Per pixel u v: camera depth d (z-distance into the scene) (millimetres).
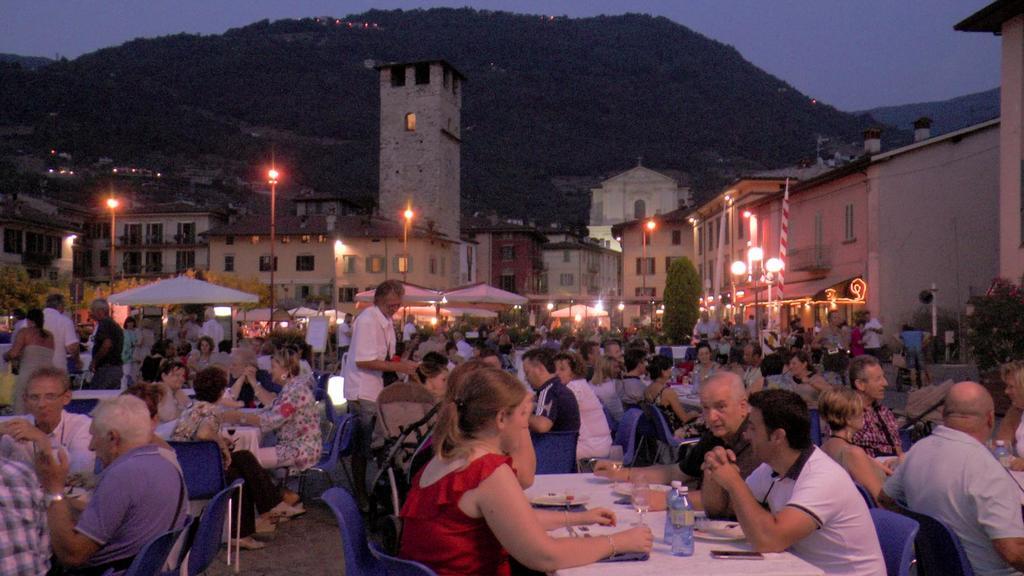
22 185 123312
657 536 4445
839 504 4125
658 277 72438
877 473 5812
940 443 4688
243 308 44375
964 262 31484
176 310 53312
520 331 32188
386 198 80188
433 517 3834
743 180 45938
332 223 75000
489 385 3877
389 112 80312
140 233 84062
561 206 199500
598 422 9234
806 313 38188
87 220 84688
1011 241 21625
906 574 4102
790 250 39781
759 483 4695
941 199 31734
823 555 4164
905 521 4246
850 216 33719
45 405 6277
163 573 4664
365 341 9367
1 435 5984
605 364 11906
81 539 4543
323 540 8180
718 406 5371
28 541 4246
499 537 3742
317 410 9047
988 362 17453
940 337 28109
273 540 8180
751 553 4043
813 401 9688
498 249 94938
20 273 56844
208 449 7344
